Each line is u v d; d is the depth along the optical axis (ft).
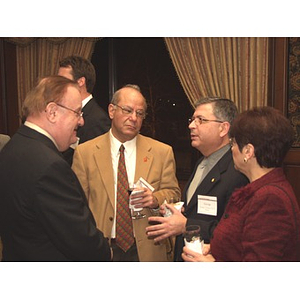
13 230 4.23
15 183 4.05
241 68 11.83
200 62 12.46
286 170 11.46
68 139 4.68
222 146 5.83
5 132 15.23
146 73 15.26
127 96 6.58
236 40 11.81
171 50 12.85
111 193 6.58
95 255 4.35
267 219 3.58
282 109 11.35
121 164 6.70
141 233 6.54
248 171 4.18
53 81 4.55
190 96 12.89
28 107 4.49
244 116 4.10
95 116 8.54
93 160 6.77
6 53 15.05
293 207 3.62
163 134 15.44
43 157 4.08
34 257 4.19
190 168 15.29
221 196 5.35
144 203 6.15
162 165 6.99
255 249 3.58
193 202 5.76
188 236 4.57
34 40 14.85
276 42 11.34
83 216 4.23
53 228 4.01
